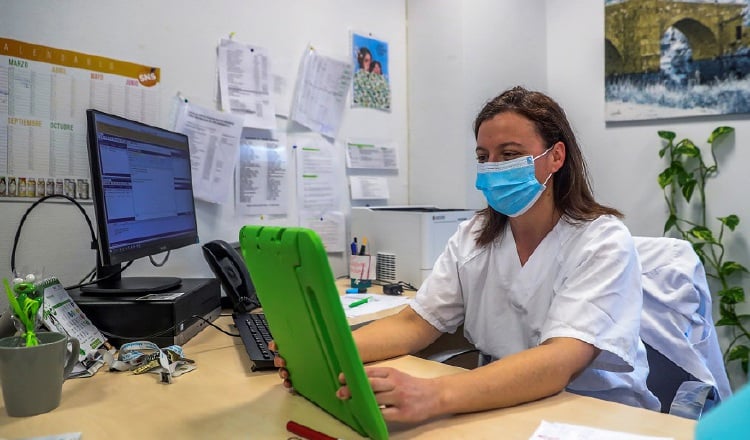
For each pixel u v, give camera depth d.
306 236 0.68
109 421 0.84
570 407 0.89
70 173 1.58
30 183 1.50
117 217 1.22
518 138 1.16
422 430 0.81
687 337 1.32
